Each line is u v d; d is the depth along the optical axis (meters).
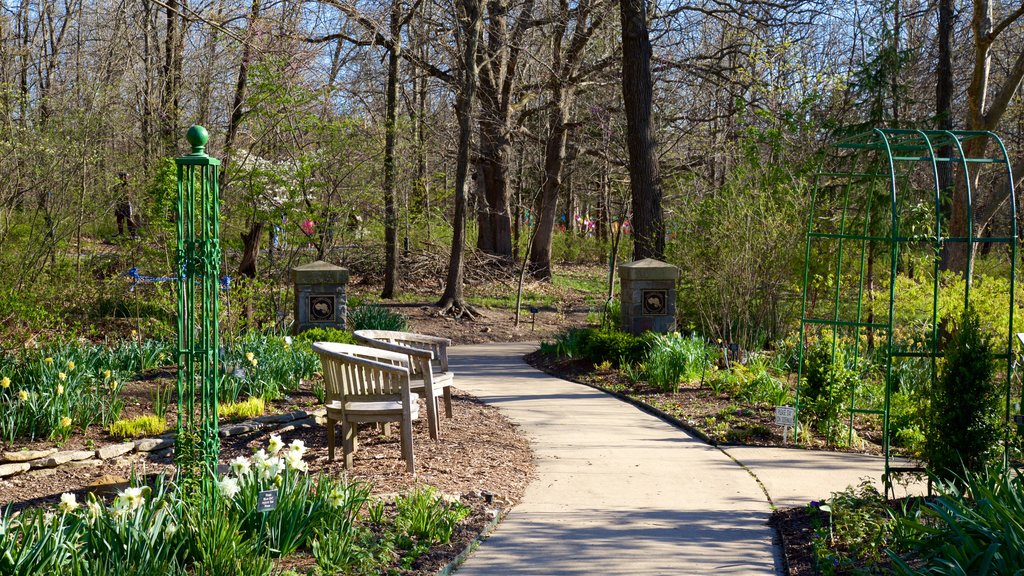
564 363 13.70
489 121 24.91
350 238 20.27
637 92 17.05
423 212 23.80
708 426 8.67
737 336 12.99
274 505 4.55
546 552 4.92
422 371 8.35
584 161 30.52
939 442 5.60
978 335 5.58
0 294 10.80
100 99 14.19
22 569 3.66
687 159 25.34
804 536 5.23
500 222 27.44
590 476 6.76
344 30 19.09
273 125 15.75
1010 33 23.97
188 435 4.75
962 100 24.78
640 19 16.94
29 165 12.20
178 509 4.46
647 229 17.06
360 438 7.73
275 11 16.28
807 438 8.28
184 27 16.69
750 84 21.81
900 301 11.38
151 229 14.12
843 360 8.50
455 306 20.95
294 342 11.52
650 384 11.23
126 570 3.85
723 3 21.86
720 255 13.75
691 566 4.70
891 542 4.80
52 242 12.51
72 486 6.12
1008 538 3.82
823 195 14.97
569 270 31.70
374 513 5.18
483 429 8.47
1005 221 25.50
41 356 8.23
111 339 12.64
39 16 22.45
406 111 23.98
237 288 12.72
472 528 5.26
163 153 16.08
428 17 21.08
